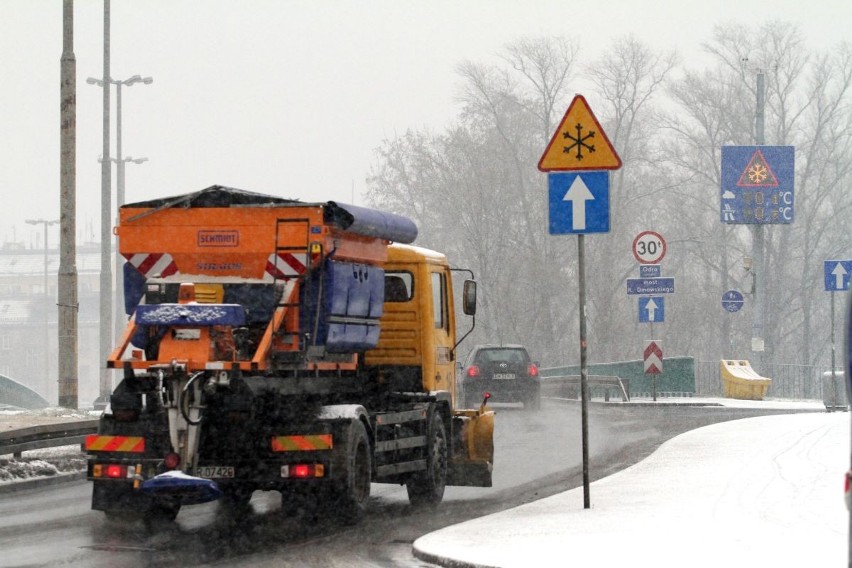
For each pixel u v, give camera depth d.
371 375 18.20
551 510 14.99
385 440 16.45
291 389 15.02
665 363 47.94
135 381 14.64
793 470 16.77
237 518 16.22
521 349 40.66
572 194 15.02
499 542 12.54
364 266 16.77
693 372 47.78
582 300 15.05
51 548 13.48
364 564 12.29
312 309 15.34
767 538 11.52
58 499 18.36
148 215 15.91
